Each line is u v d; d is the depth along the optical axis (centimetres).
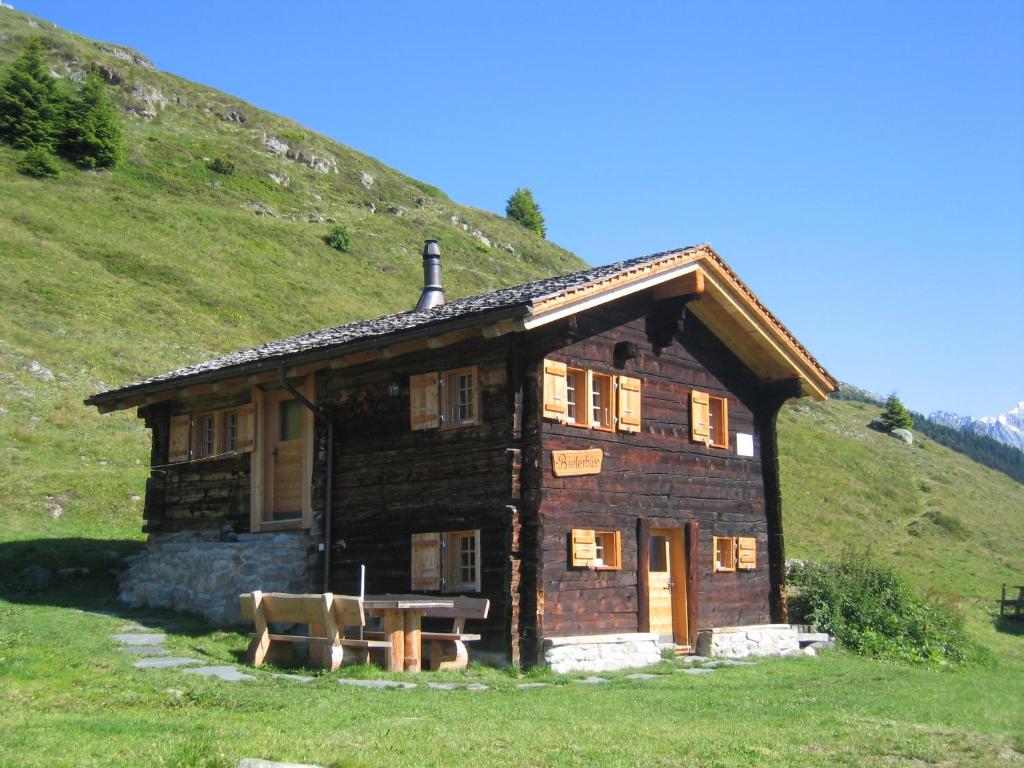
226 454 1941
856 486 4916
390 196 9444
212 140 8838
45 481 2617
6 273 4294
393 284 6812
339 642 1255
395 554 1627
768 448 2002
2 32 8838
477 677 1313
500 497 1493
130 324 4272
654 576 1709
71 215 5603
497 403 1525
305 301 5700
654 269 1595
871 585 2133
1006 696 1359
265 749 766
